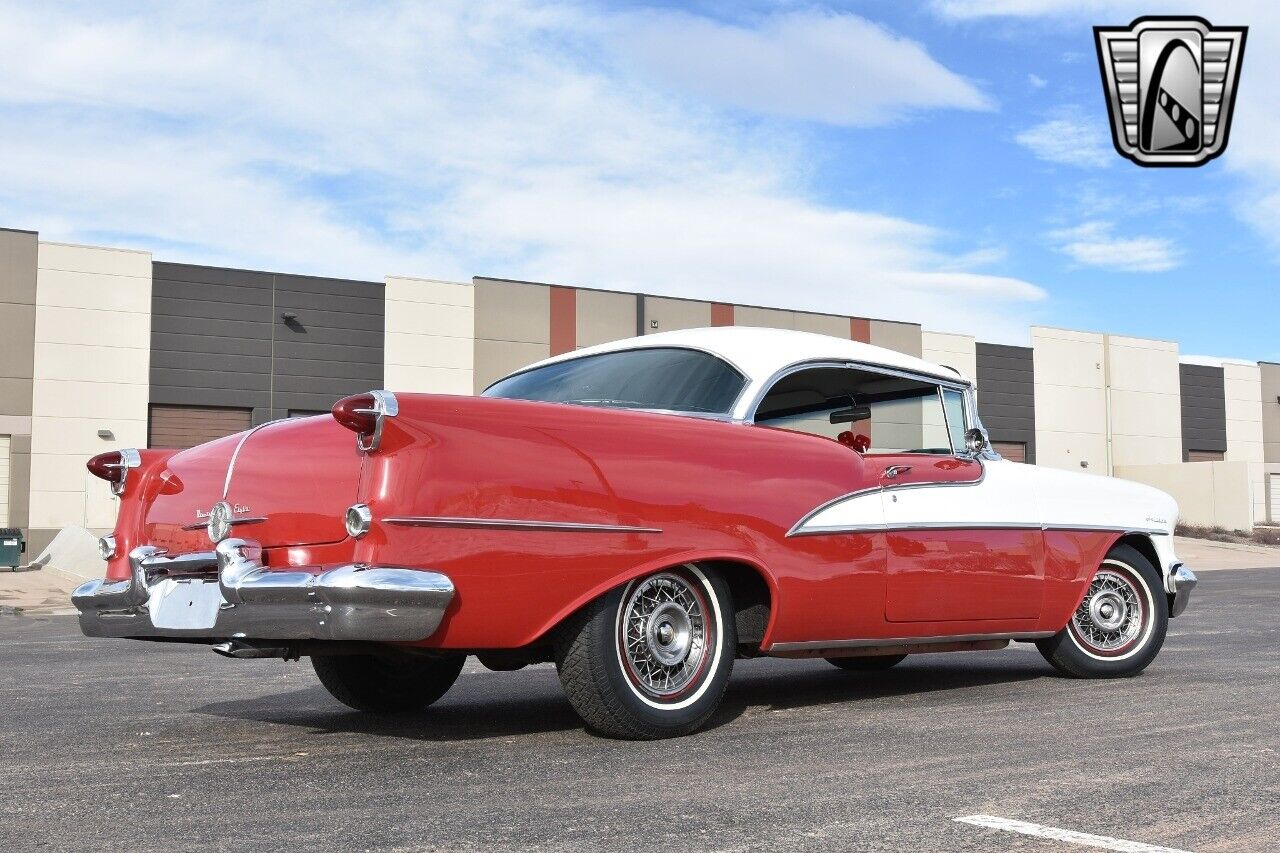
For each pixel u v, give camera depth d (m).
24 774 3.59
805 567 4.45
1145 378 46.34
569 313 33.31
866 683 5.81
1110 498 5.80
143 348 28.56
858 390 4.98
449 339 31.91
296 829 2.90
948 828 2.91
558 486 3.80
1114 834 2.85
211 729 4.48
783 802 3.18
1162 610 6.02
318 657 4.80
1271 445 49.88
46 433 27.50
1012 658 7.06
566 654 3.95
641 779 3.47
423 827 2.92
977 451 5.27
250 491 3.92
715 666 4.20
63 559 22.23
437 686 4.96
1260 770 3.60
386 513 3.49
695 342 4.71
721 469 4.25
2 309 27.23
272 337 30.06
